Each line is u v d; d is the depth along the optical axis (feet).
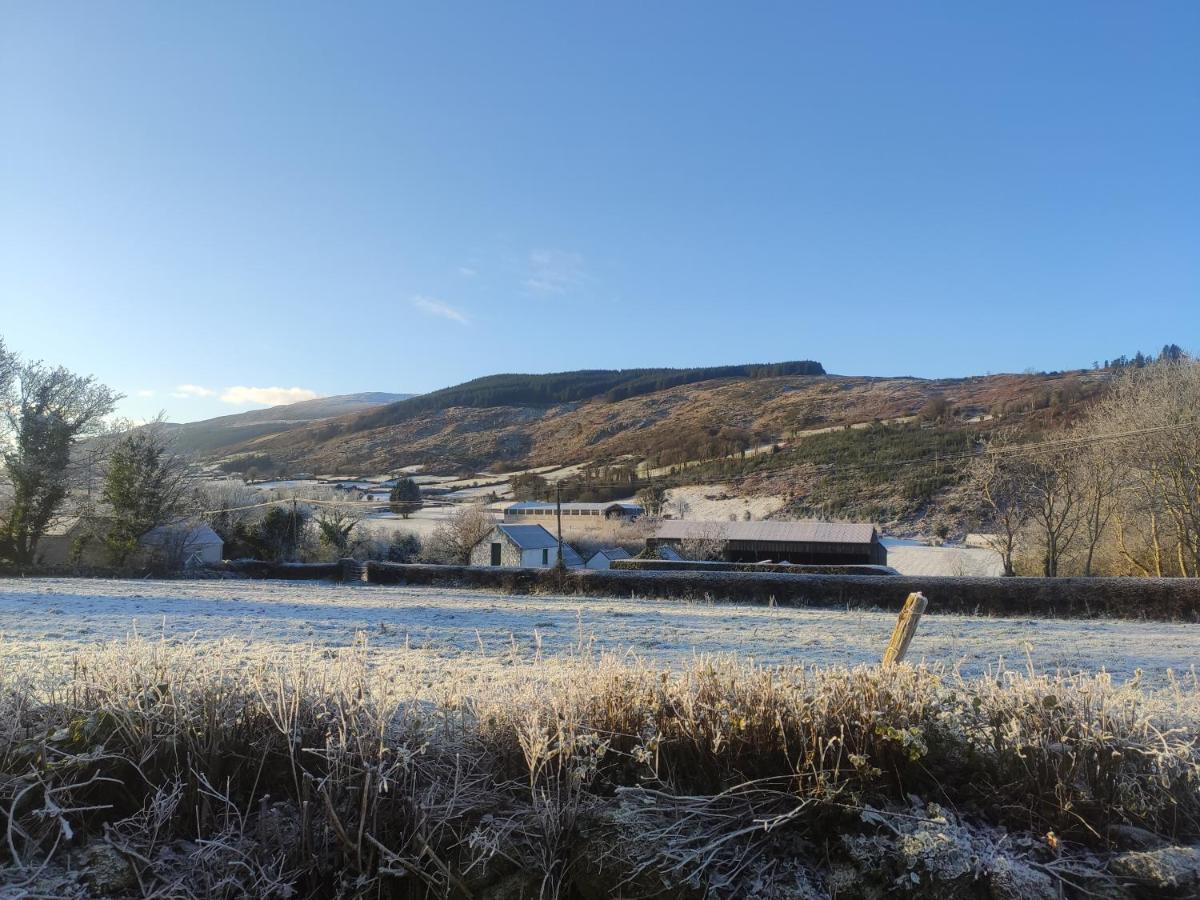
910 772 14.17
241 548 177.88
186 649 23.43
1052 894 11.85
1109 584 85.71
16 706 15.03
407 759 13.89
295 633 44.09
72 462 134.21
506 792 14.92
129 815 14.15
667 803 13.91
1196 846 12.84
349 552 182.39
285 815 14.25
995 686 15.83
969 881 12.09
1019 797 13.80
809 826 13.47
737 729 14.48
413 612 64.23
